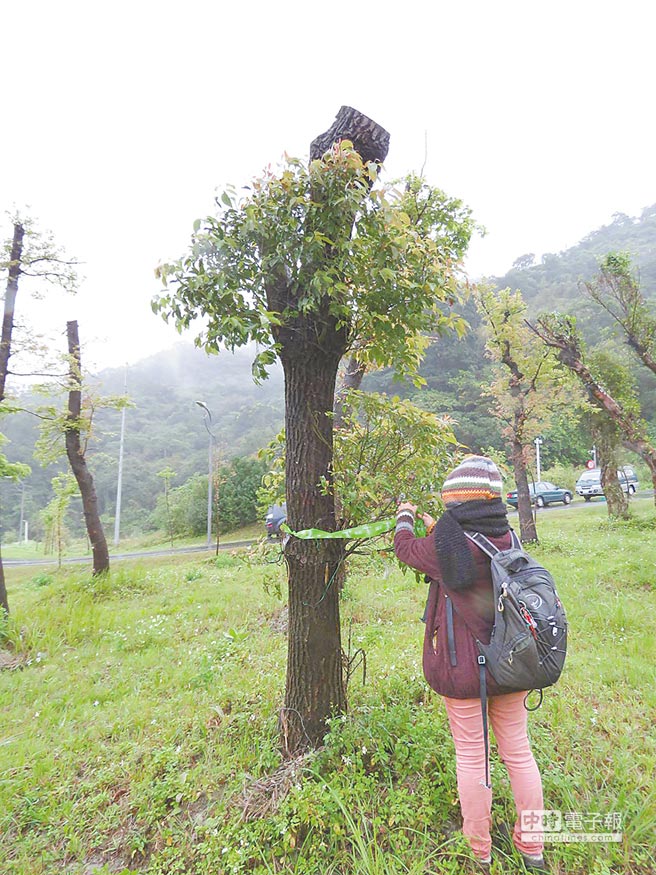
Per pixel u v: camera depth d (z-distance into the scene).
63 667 5.49
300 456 2.95
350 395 3.08
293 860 2.22
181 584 10.05
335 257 2.74
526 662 1.87
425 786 2.47
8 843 2.62
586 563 8.53
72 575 12.15
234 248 2.61
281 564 3.62
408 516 2.51
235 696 3.88
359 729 2.83
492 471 2.22
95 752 3.43
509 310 13.19
